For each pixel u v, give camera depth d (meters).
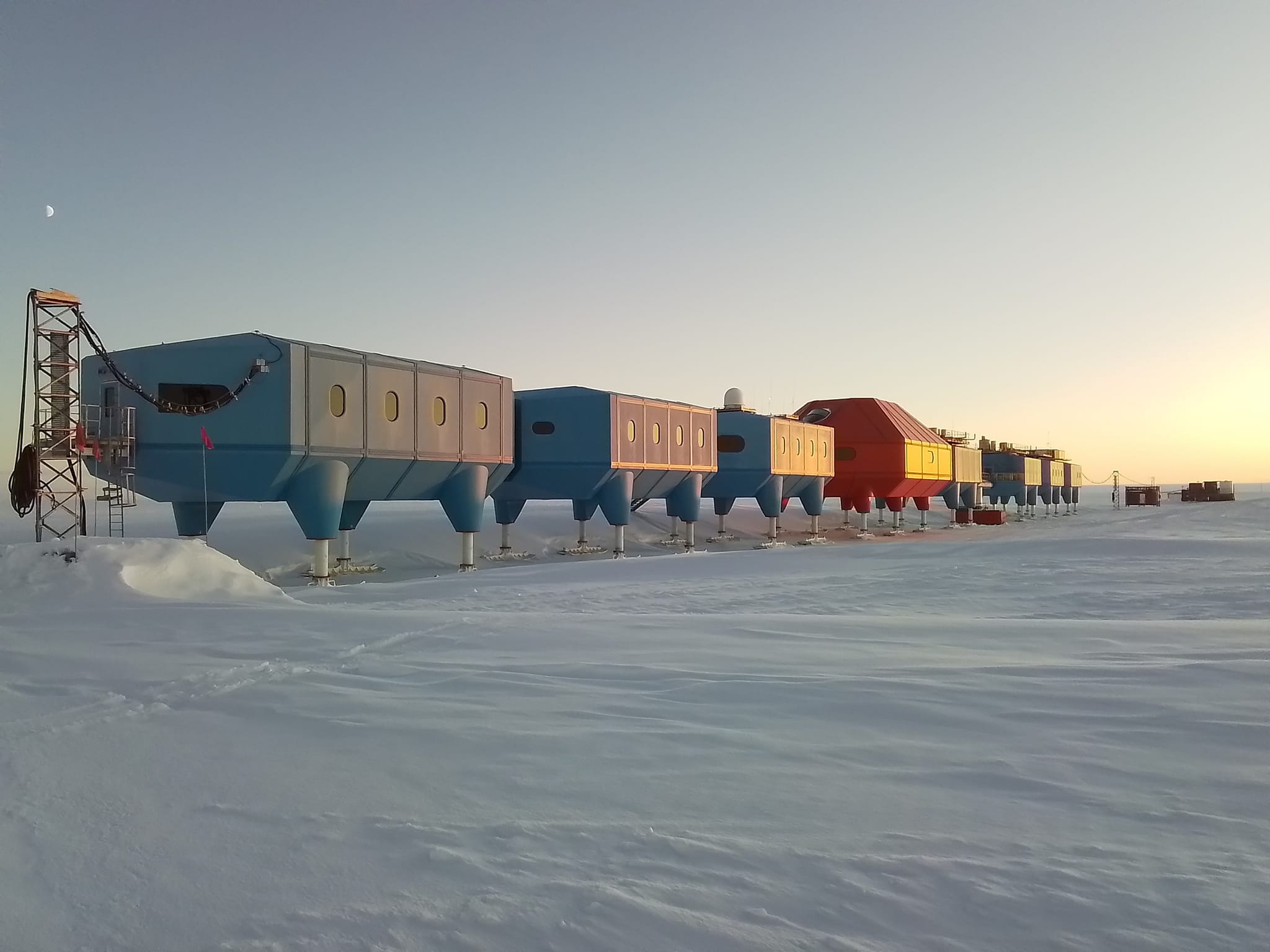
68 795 6.07
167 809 5.75
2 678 10.34
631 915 4.12
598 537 62.53
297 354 31.14
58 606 17.81
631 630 13.75
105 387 30.72
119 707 8.80
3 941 4.03
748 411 65.44
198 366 30.61
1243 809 5.43
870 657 11.09
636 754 6.85
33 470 27.25
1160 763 6.38
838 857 4.76
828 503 173.00
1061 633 13.17
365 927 4.09
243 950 3.90
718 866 4.67
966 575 29.25
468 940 3.93
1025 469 114.19
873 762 6.55
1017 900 4.23
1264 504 93.56
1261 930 3.89
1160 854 4.75
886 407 79.69
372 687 9.60
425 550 49.66
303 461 31.64
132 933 4.09
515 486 47.78
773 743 7.09
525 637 13.21
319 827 5.38
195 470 30.50
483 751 7.00
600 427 46.56
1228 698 8.27
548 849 4.95
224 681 10.05
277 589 21.92
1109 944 3.80
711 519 81.44
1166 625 13.89
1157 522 74.75
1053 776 6.12
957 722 7.64
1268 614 19.39
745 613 20.22
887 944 3.83
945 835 5.06
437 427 37.75
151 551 21.08
